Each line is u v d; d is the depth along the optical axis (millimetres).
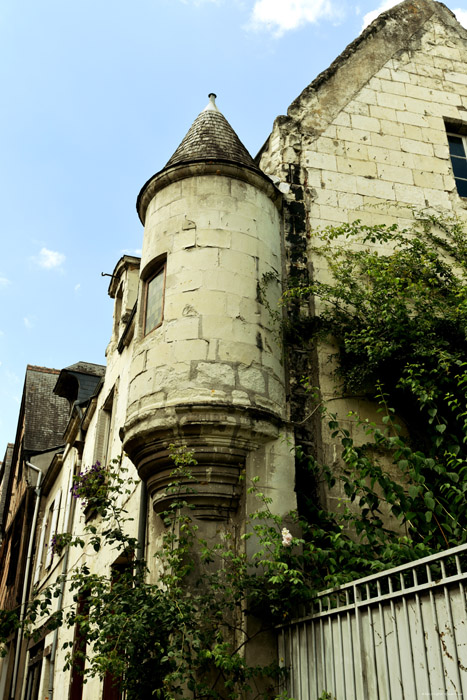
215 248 7391
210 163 7848
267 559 6070
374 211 9117
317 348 7945
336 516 6223
